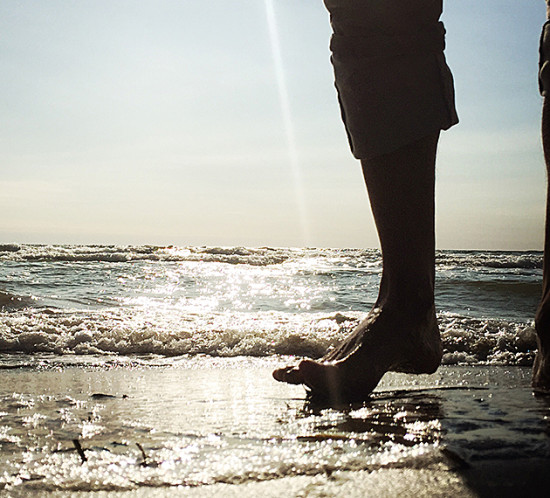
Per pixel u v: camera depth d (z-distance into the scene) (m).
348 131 1.68
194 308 6.36
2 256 16.41
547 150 1.56
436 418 1.37
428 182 1.64
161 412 1.49
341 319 4.17
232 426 1.31
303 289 8.74
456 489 0.84
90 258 16.56
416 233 1.67
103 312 4.39
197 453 1.06
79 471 0.95
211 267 14.02
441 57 1.62
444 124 1.62
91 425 1.33
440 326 3.49
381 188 1.65
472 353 2.93
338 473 0.92
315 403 1.63
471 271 13.45
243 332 3.30
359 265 16.81
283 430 1.26
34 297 6.58
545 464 0.96
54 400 1.68
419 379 2.16
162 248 24.02
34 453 1.08
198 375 2.31
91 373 2.36
